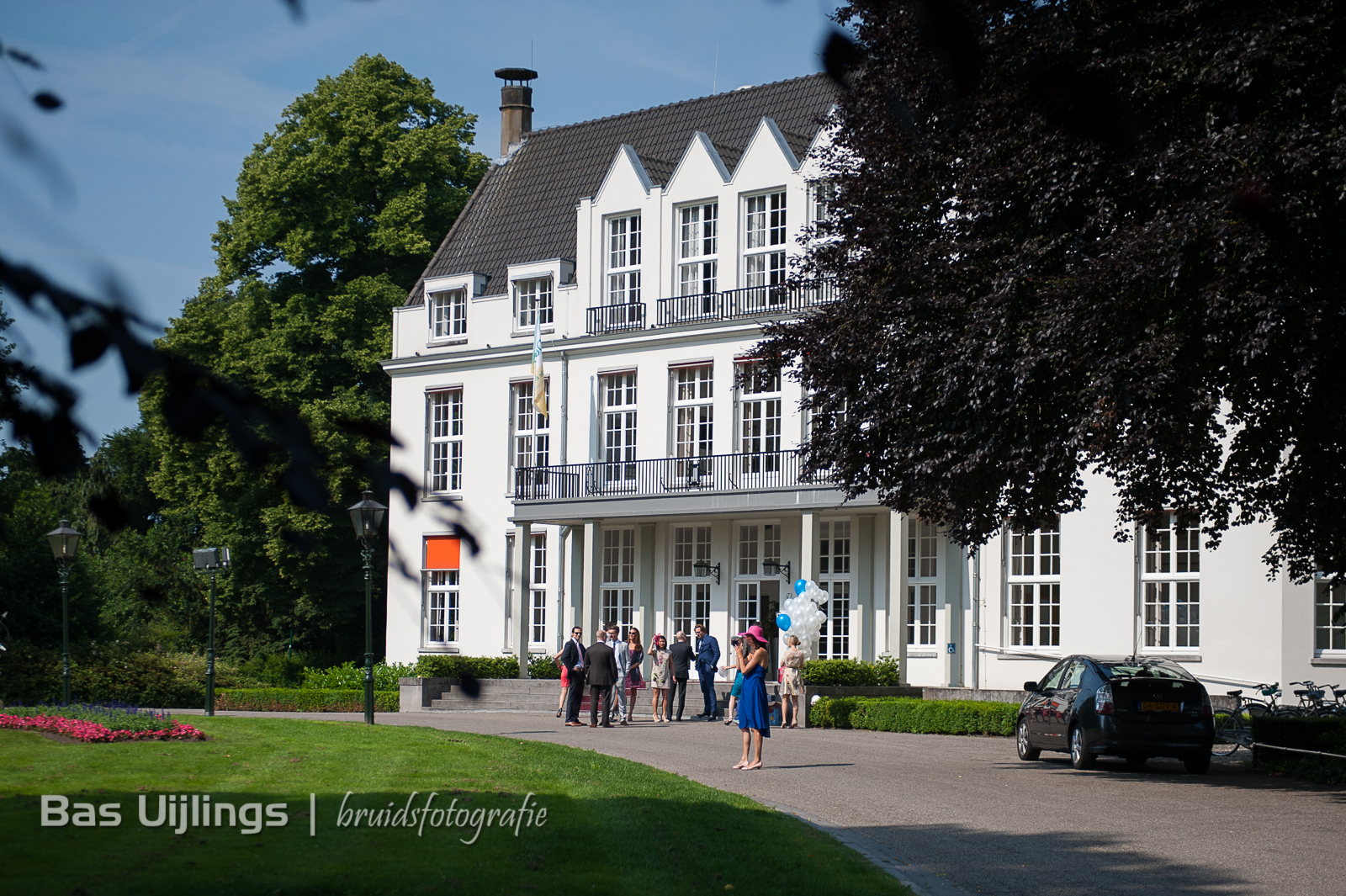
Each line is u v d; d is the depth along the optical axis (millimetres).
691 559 34062
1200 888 9055
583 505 33500
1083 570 27703
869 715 25328
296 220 43656
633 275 35406
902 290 16859
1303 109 13125
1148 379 13438
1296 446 16391
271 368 43469
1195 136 13953
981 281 15836
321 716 26656
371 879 7730
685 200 34250
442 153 44656
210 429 1676
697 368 33750
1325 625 24969
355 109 43562
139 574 47219
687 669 27734
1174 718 17156
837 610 31750
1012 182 14938
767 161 32875
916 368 16047
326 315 43188
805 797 13992
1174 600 26672
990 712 23781
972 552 17875
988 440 15656
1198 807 13539
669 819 10789
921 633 30250
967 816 12617
